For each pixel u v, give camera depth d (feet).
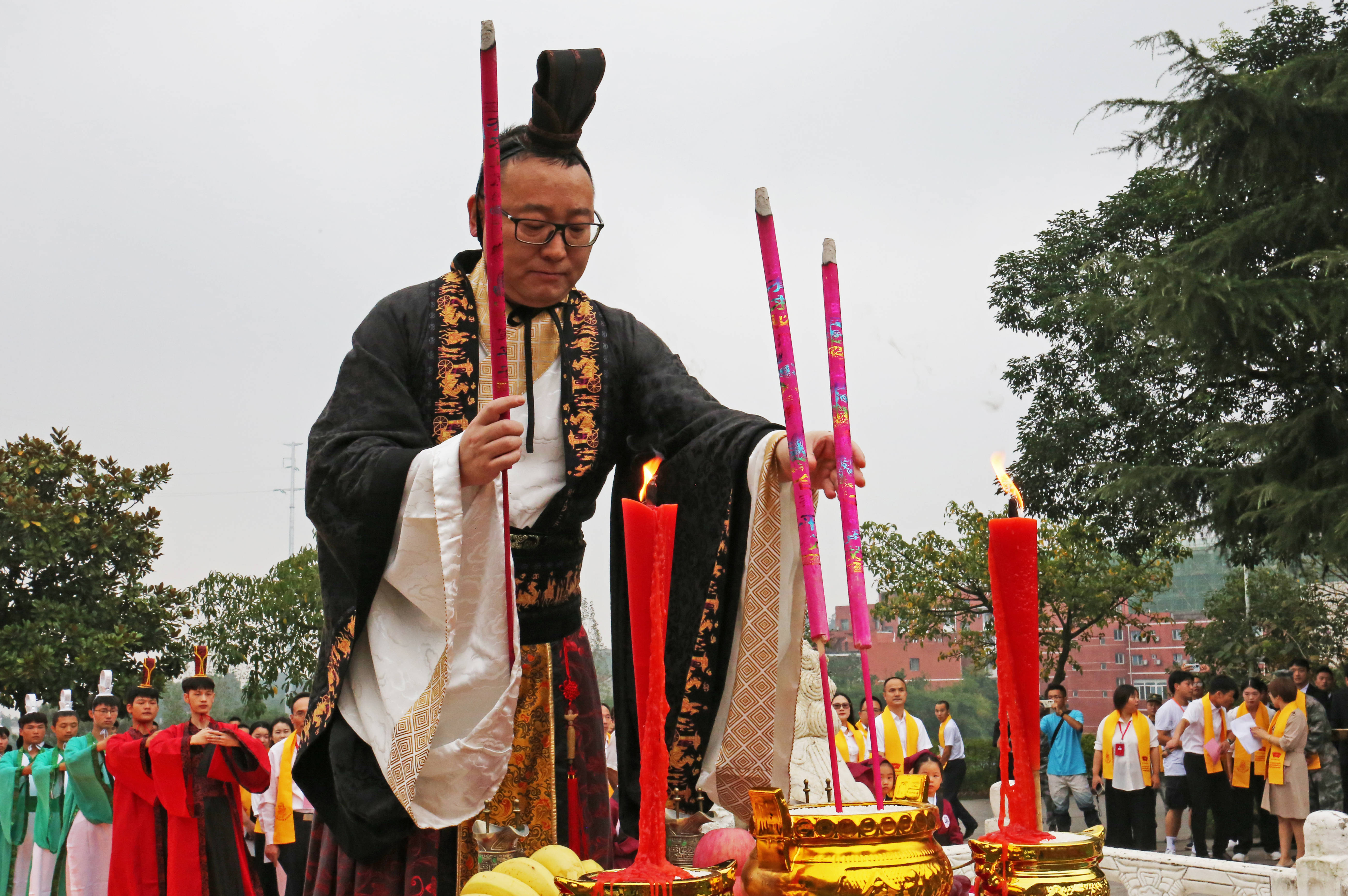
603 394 8.70
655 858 4.02
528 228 8.16
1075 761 38.42
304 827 33.32
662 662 4.10
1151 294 58.18
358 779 7.23
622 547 8.96
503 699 6.97
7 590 72.18
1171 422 67.77
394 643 7.32
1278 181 58.29
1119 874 20.59
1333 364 56.75
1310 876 17.43
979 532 81.15
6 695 70.54
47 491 75.97
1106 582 81.35
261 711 90.33
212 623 87.97
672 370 8.94
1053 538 80.43
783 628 7.73
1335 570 62.69
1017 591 4.41
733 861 4.43
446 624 6.85
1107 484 61.21
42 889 34.96
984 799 68.49
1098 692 148.46
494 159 6.36
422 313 8.48
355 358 8.04
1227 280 55.26
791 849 4.14
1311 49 68.23
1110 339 67.15
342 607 7.45
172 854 26.66
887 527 84.23
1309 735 34.47
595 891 3.93
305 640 88.17
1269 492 53.26
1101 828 4.50
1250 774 35.32
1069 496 72.59
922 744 31.35
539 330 8.66
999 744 4.55
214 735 26.71
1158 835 46.52
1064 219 74.33
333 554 7.32
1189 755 37.52
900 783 5.10
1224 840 36.86
